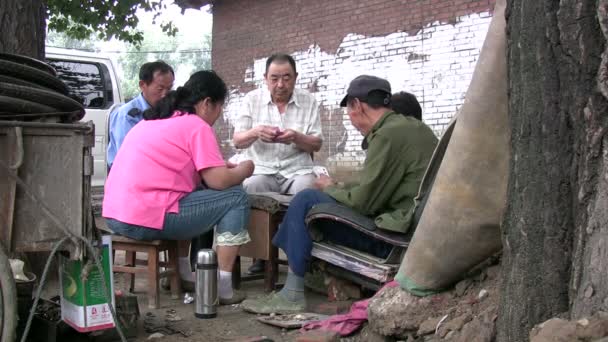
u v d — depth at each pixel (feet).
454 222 9.46
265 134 16.47
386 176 12.40
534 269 7.61
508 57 8.09
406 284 10.19
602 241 6.88
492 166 9.13
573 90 7.22
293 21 38.29
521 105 7.77
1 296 9.43
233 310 13.87
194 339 11.91
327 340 10.33
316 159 37.14
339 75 35.96
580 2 7.09
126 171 13.58
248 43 41.22
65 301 11.23
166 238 13.91
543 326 6.82
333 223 13.44
